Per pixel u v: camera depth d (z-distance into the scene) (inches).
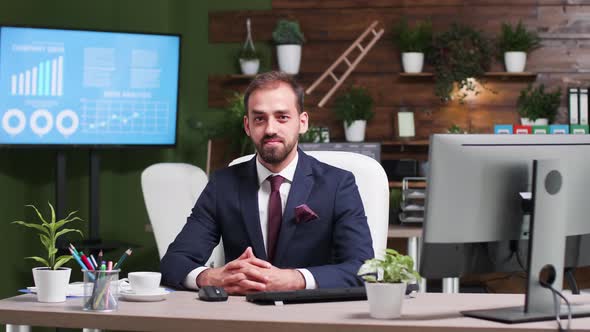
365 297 80.0
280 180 92.6
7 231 165.2
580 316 72.0
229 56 206.8
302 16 205.0
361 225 91.6
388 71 202.2
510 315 70.2
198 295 81.3
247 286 82.5
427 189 71.7
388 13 202.2
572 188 75.5
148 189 145.3
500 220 73.5
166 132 180.1
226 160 199.0
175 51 180.1
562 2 197.8
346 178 93.7
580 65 197.5
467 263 73.2
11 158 167.3
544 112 193.8
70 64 169.0
